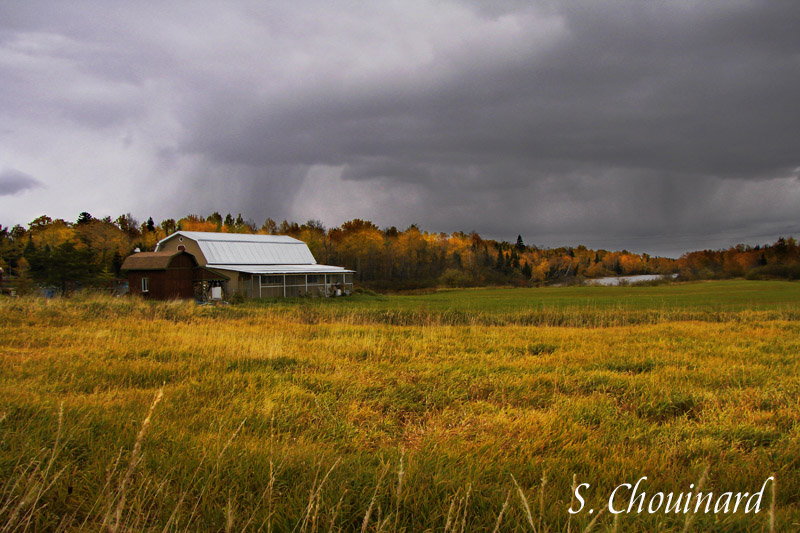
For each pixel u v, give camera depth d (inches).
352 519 138.0
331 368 356.2
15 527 125.6
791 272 4148.6
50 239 3521.2
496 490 154.1
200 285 1784.0
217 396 269.1
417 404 273.4
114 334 493.7
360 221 5280.5
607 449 206.2
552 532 133.6
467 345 489.4
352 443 205.3
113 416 215.8
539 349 484.7
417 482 158.4
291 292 1961.1
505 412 254.4
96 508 137.3
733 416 257.3
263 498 145.0
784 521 141.8
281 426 223.8
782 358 434.3
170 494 146.7
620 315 954.1
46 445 173.3
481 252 5108.3
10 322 530.9
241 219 5319.9
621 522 138.4
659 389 308.8
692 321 860.6
